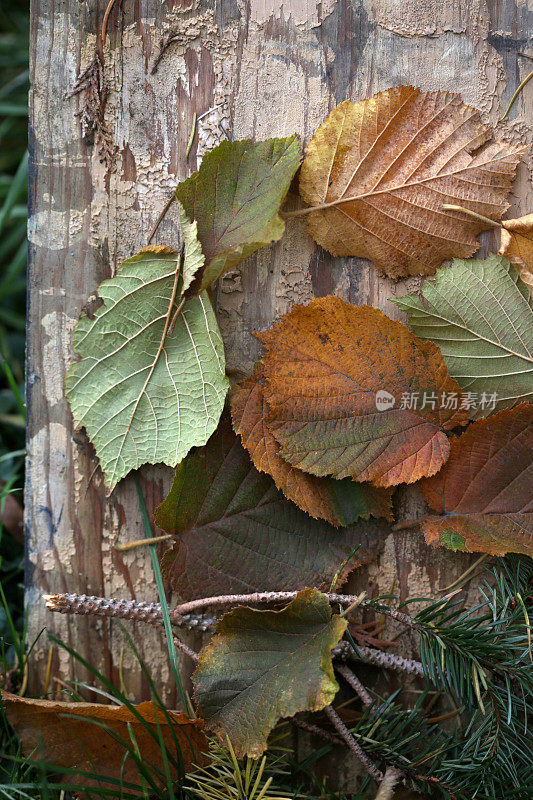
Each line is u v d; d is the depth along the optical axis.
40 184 1.01
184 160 1.01
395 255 1.00
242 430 1.00
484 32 1.01
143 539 1.02
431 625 0.98
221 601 0.99
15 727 0.99
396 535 1.01
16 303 1.23
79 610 0.99
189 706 1.00
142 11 1.01
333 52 1.01
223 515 1.01
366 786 1.01
